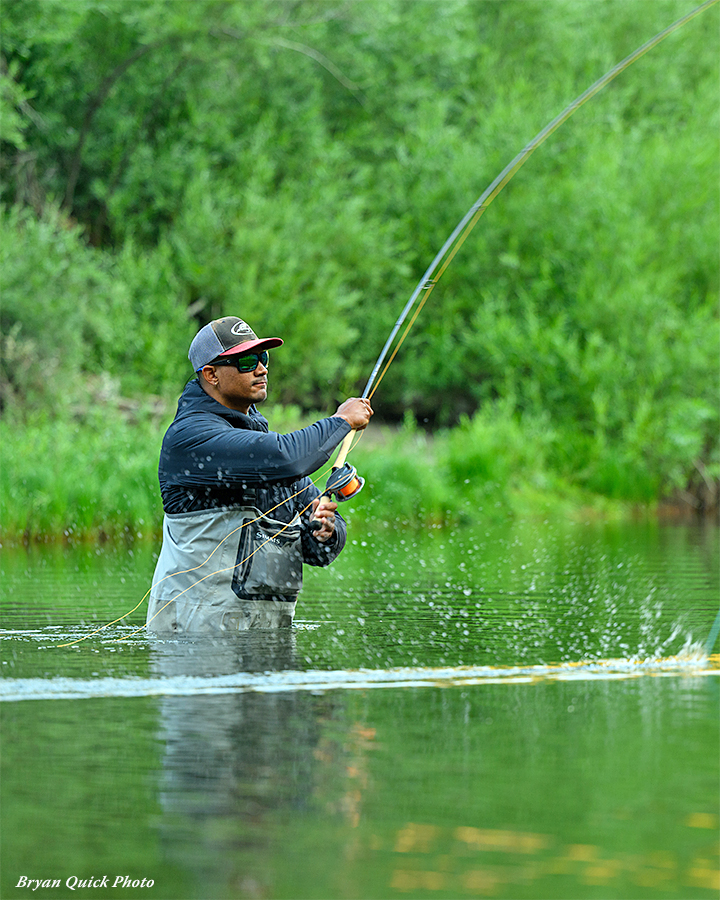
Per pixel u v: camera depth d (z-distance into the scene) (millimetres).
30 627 15008
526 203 59812
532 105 62906
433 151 62438
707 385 52875
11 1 51094
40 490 33875
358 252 58688
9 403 44156
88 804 7805
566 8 70000
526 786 8234
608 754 9070
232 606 14500
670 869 6734
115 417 41500
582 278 56719
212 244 55875
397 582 21281
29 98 56781
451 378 60125
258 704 10688
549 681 11969
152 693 11039
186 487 14312
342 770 8594
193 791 8094
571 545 31609
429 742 9391
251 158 59344
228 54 59875
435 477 43688
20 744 9195
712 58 72000
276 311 55000
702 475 52938
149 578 22031
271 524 14711
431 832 7316
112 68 59438
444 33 66062
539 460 50750
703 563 25750
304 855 6930
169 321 53562
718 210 57094
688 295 56875
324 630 14836
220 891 6445
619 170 59125
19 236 47188
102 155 59438
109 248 57094
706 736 9625
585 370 53281
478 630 15109
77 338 45781
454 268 61031
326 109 67125
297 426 44656
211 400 14578
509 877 6617
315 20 62156
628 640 14461
